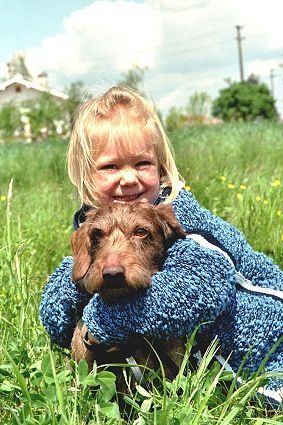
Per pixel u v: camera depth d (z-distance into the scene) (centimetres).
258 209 218
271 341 119
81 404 107
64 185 277
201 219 126
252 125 805
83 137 131
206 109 1502
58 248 205
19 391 114
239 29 2394
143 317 110
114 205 117
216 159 395
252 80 2403
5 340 130
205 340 118
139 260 109
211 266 113
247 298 120
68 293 122
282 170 319
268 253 189
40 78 2002
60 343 127
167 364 116
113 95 133
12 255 173
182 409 103
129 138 129
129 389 110
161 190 134
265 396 117
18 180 432
